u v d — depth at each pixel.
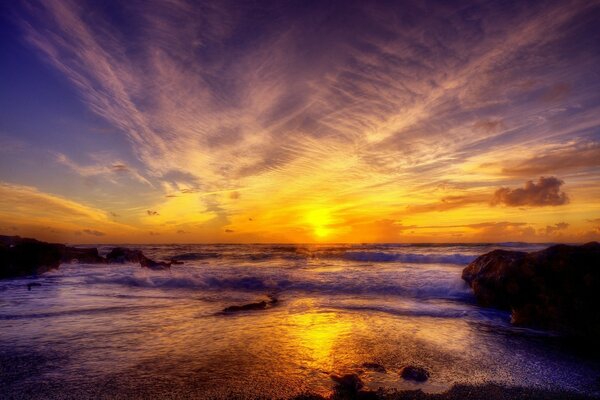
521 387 6.13
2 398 5.57
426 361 7.34
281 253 42.22
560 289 10.08
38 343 8.25
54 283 18.06
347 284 16.47
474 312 11.55
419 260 27.98
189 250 55.34
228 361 7.22
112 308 12.09
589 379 6.53
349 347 8.15
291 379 6.36
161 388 5.96
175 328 9.63
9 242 28.97
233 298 14.10
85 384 6.08
